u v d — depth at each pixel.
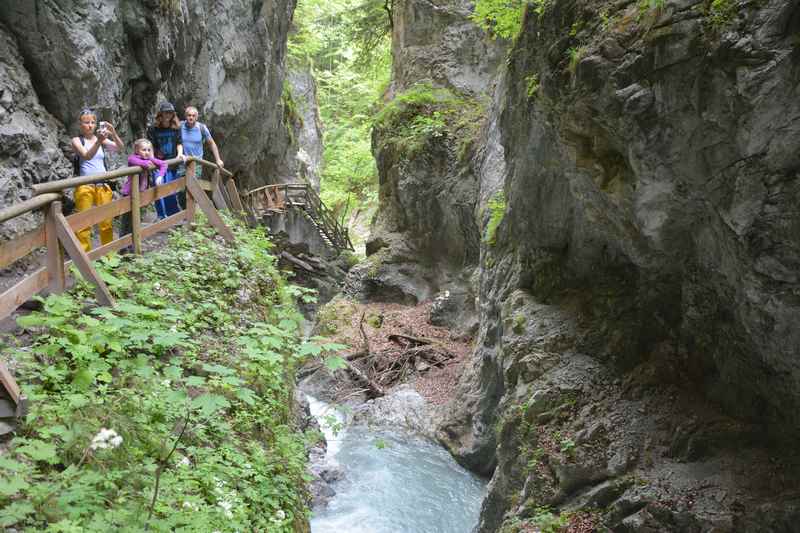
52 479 3.72
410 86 20.98
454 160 18.31
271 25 20.11
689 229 6.71
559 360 8.54
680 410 7.15
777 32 4.82
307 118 35.62
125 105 11.93
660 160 6.06
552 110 7.63
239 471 4.96
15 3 9.02
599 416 7.56
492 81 19.33
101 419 4.30
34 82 9.57
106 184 7.80
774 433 6.39
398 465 12.09
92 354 4.82
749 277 5.76
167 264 7.30
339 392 15.58
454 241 18.84
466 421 12.59
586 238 9.09
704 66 5.33
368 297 20.12
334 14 37.50
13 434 4.04
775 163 5.21
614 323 8.41
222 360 6.08
